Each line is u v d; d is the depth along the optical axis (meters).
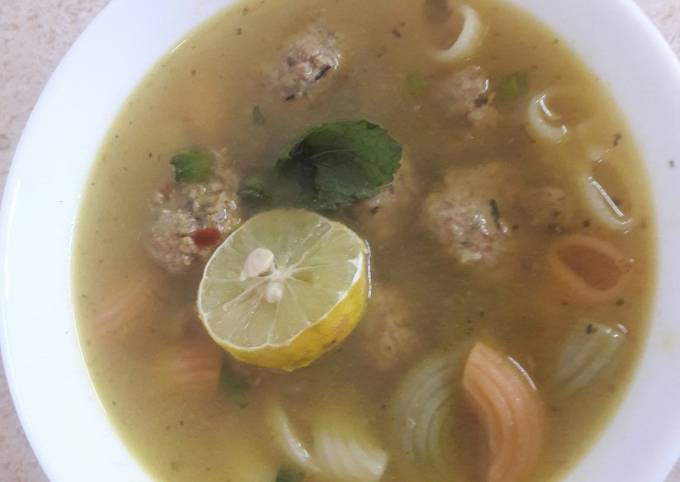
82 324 0.21
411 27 0.23
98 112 0.22
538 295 0.20
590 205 0.20
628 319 0.19
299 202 0.20
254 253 0.19
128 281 0.21
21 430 0.22
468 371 0.19
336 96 0.22
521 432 0.19
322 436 0.20
